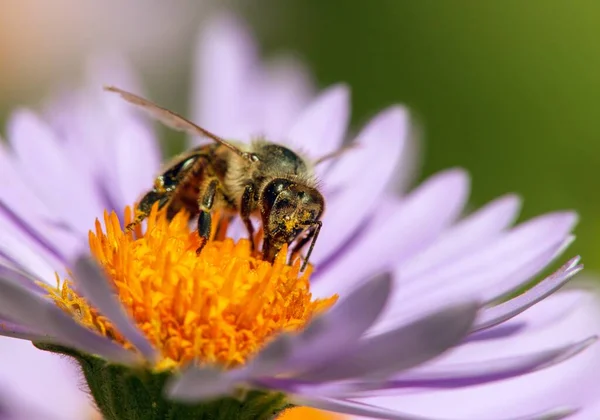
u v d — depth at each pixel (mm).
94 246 130
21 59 187
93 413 149
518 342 136
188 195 140
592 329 141
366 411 120
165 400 123
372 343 115
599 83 185
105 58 179
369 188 149
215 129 168
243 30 175
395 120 153
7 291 116
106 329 126
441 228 145
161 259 129
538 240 138
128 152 148
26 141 144
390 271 113
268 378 121
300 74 176
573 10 186
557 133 185
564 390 136
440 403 134
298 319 130
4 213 137
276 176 137
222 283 128
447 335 114
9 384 148
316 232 133
